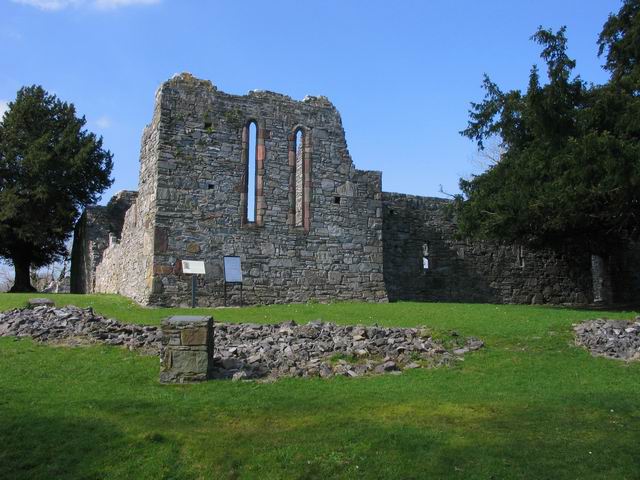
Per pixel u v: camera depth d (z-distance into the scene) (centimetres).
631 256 3600
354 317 1916
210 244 2328
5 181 3856
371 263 2594
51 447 855
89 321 1631
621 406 1048
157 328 1614
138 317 1897
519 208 2236
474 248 3241
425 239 3117
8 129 3984
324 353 1391
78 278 3816
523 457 827
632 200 2044
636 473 780
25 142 3938
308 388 1159
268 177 2464
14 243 3916
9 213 3631
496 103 2520
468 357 1406
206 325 1209
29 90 4169
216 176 2372
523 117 2330
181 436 896
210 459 828
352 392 1134
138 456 835
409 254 3061
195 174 2339
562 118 2211
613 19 2512
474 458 823
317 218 2528
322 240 2523
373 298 2566
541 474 778
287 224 2470
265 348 1392
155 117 2373
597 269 3803
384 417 987
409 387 1173
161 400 1066
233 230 2373
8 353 1359
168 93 2341
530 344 1514
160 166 2288
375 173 2667
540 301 3378
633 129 1994
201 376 1191
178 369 1191
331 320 1859
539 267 3412
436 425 948
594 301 3575
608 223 2338
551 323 1730
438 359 1382
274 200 2461
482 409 1030
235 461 821
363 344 1427
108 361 1321
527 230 2395
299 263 2469
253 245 2400
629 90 2191
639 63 2333
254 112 2472
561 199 2045
